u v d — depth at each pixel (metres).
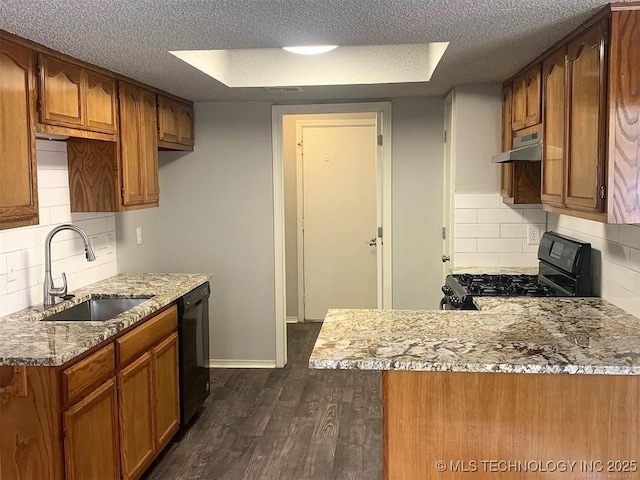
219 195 4.83
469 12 2.23
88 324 2.71
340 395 4.30
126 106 3.54
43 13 2.18
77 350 2.33
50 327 2.66
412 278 4.74
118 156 3.43
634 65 2.16
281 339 4.93
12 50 2.48
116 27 2.38
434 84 3.96
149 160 3.88
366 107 4.65
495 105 3.92
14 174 2.50
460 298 3.19
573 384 2.09
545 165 2.96
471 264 4.05
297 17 2.28
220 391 4.39
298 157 6.23
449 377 2.12
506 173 3.79
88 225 3.66
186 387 3.61
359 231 6.27
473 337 2.28
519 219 3.99
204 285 3.95
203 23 2.36
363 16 2.28
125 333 2.81
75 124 2.96
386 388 2.14
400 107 4.64
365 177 6.21
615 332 2.35
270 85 3.99
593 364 1.96
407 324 2.48
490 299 2.97
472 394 2.12
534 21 2.36
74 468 2.36
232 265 4.89
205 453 3.40
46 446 2.29
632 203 2.20
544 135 2.97
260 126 4.75
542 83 3.00
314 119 6.17
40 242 3.16
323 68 3.96
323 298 6.39
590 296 3.06
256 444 3.51
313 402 4.17
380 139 4.71
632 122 2.18
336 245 6.31
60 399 2.29
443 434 2.14
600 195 2.24
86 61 3.04
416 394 2.13
